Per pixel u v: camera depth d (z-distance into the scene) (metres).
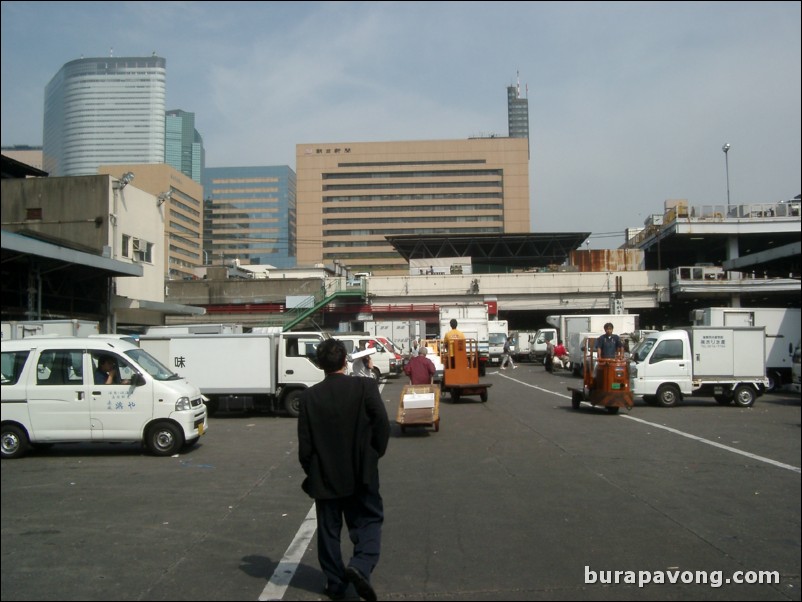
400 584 5.48
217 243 184.25
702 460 10.94
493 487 9.01
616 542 6.52
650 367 19.38
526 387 26.72
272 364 18.50
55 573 5.88
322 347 5.46
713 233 46.81
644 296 51.28
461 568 5.82
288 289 52.16
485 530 6.96
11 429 11.96
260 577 5.77
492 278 52.72
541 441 13.05
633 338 29.25
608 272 51.84
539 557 6.09
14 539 6.91
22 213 29.11
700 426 15.20
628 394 17.28
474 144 138.50
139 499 8.69
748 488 8.86
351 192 138.88
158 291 34.41
